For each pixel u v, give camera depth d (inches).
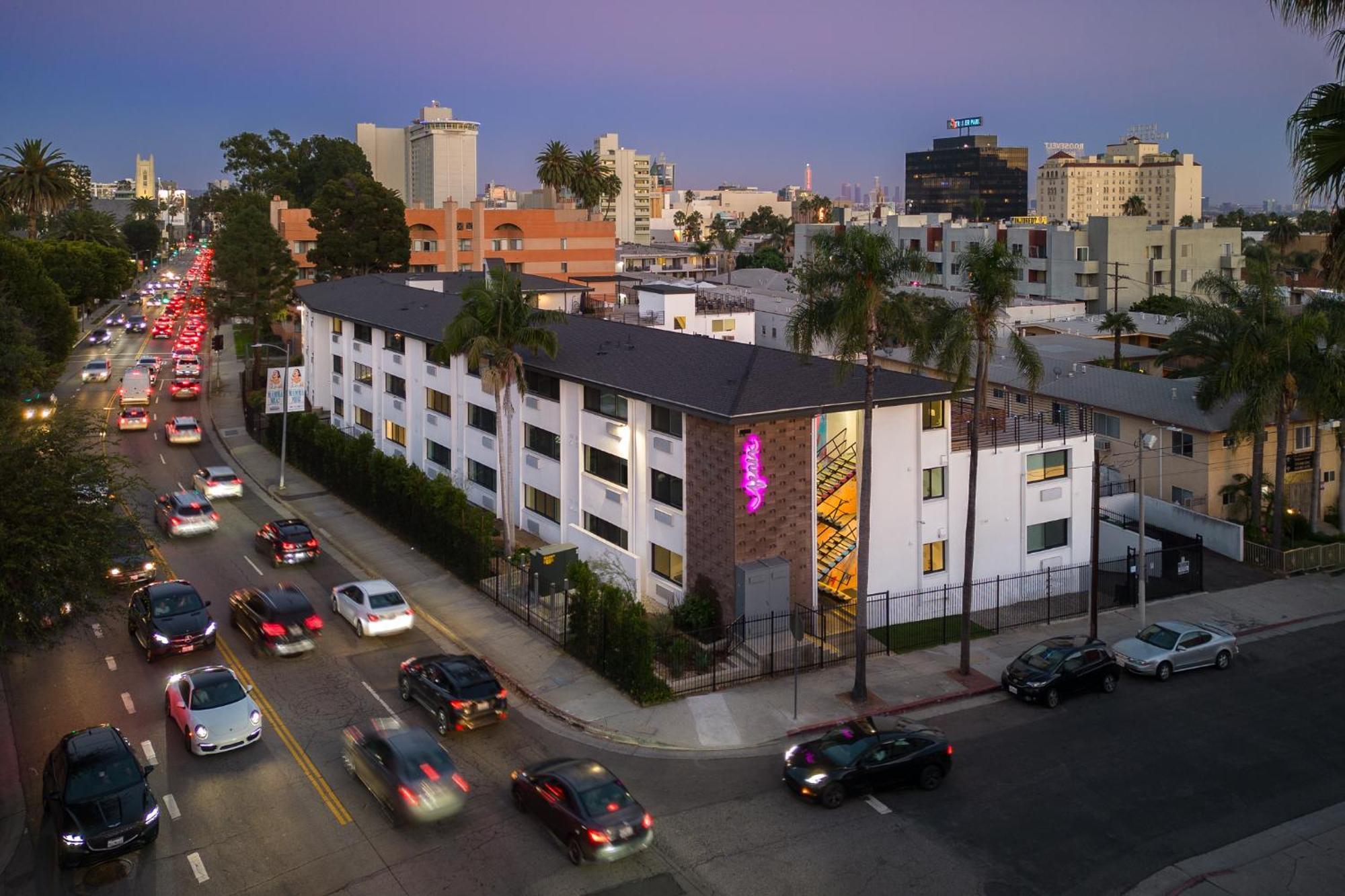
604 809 863.1
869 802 974.4
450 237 4950.8
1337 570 1791.3
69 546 972.6
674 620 1375.5
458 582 1619.1
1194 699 1242.6
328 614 1470.2
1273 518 1924.2
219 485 2129.7
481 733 1116.5
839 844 896.9
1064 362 2618.1
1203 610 1585.9
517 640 1382.9
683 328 2768.2
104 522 1040.2
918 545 1542.8
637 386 1519.4
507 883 829.2
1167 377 2706.7
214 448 2618.1
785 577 1370.6
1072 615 1547.7
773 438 1368.1
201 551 1768.0
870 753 978.7
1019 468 1638.8
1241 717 1188.5
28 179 4296.3
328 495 2162.9
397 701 1184.8
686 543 1441.9
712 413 1336.1
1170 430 1930.4
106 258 5036.9
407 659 1314.0
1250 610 1587.1
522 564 1625.2
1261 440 1919.3
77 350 4306.1
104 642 1353.3
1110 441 2197.3
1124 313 3403.1
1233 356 1807.3
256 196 5497.1
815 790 956.6
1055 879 850.1
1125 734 1137.4
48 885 827.4
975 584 1473.9
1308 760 1079.0
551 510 1804.9
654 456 1502.2
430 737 979.3
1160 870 867.4
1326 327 1780.3
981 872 857.5
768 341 3031.5
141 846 869.2
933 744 1005.8
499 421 1684.3
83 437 1154.0
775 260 6988.2
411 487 1814.7
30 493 978.1
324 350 2861.7
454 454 2078.0
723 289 3506.4
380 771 946.7
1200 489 2020.2
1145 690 1270.9
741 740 1104.2
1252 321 1817.2
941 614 1560.0
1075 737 1127.6
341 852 873.5
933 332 1221.1
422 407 2215.8
